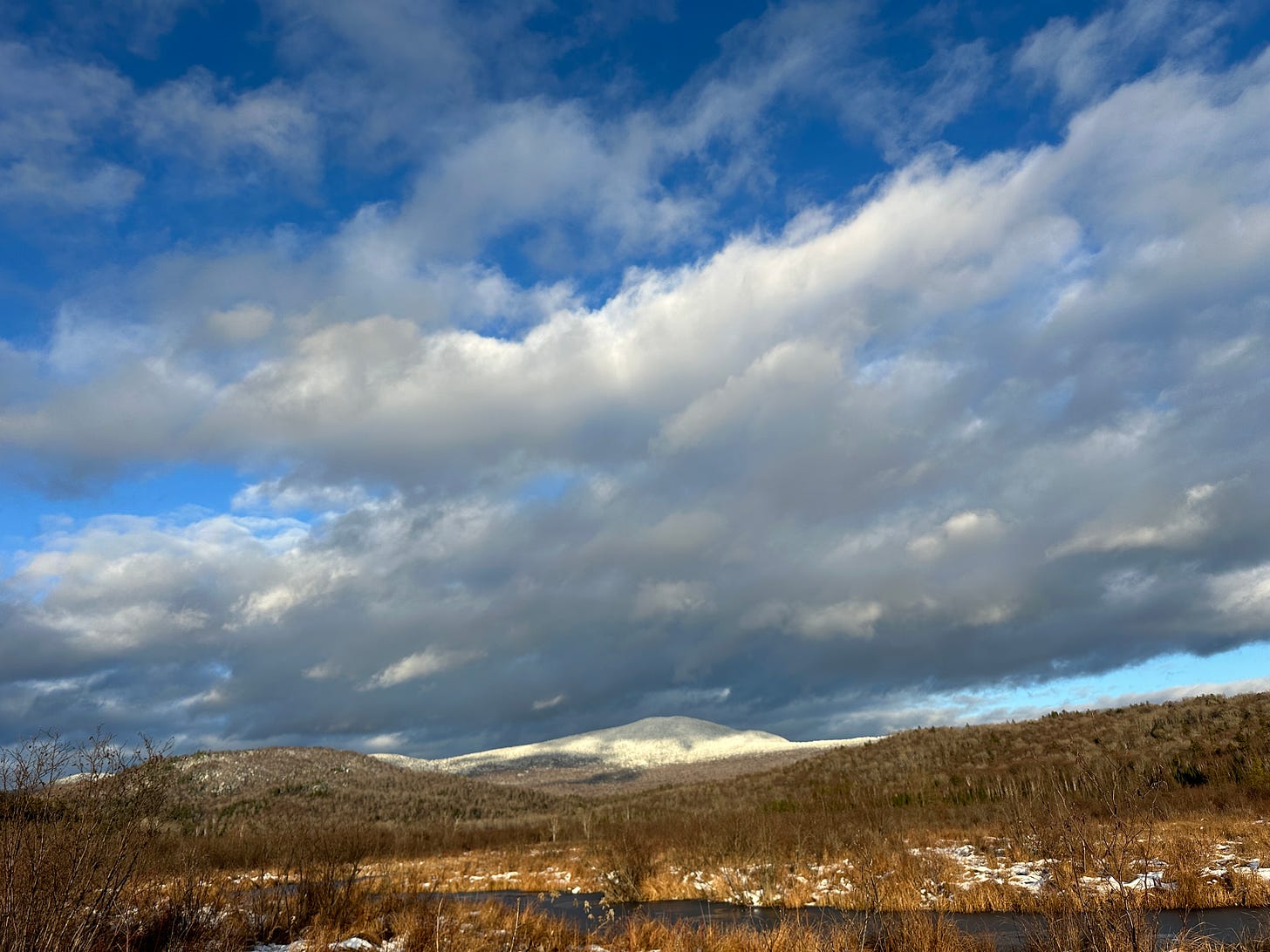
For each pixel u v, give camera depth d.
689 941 13.99
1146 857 9.73
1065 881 10.27
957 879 22.77
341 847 19.36
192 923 10.88
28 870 8.45
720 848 34.12
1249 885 17.73
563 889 31.19
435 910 15.34
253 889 15.30
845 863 29.14
